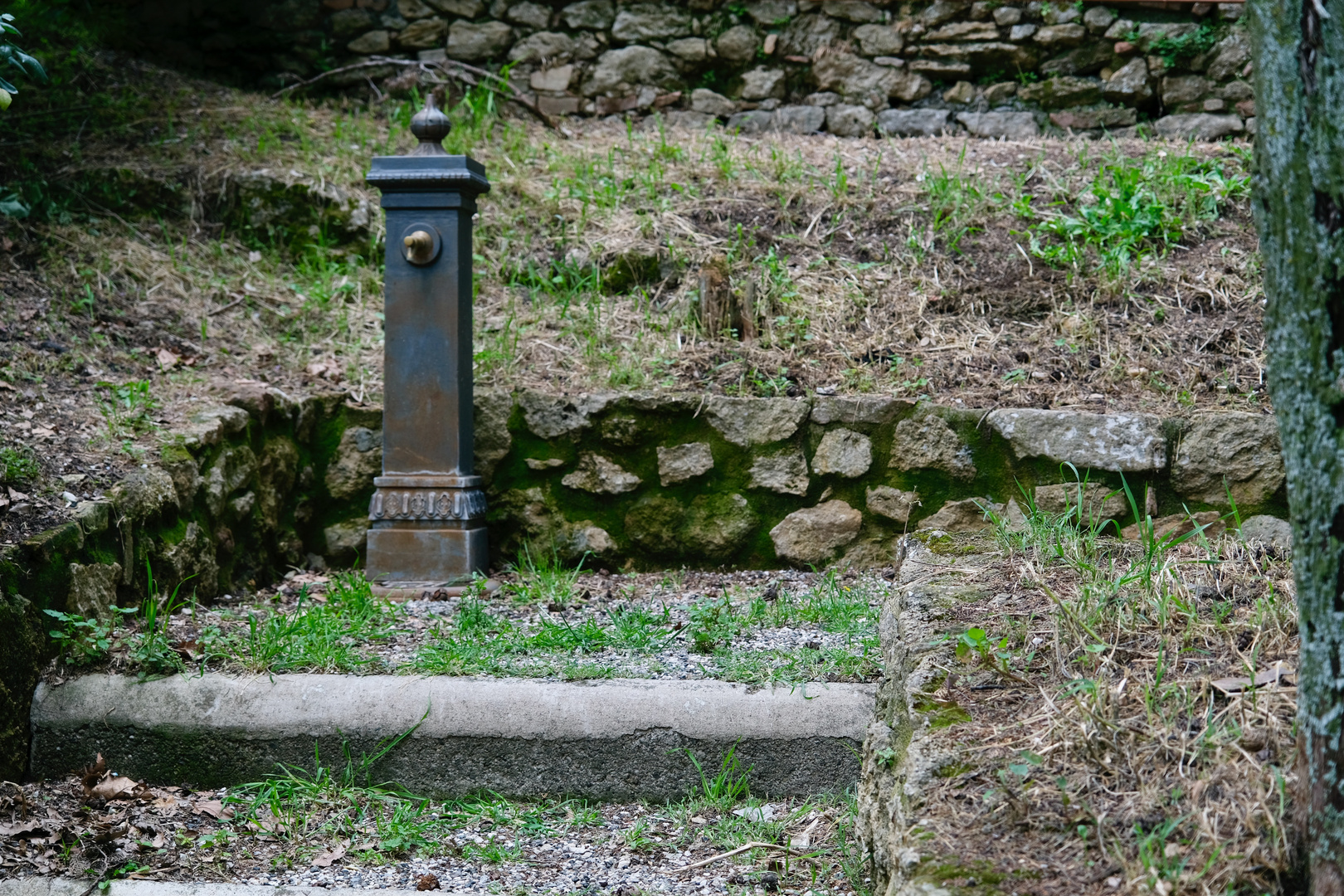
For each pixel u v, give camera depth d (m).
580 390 4.43
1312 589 1.35
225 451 3.89
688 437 4.32
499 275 5.12
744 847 2.41
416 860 2.40
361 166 5.70
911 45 6.59
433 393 4.04
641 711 2.70
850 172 5.73
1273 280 1.37
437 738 2.70
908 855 1.57
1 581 2.68
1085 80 6.46
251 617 3.14
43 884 2.19
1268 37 1.35
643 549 4.34
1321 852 1.36
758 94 6.71
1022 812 1.62
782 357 4.57
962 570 2.56
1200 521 4.06
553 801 2.69
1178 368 4.41
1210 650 1.95
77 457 3.42
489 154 5.89
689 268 5.07
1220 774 1.62
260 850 2.41
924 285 4.91
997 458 4.16
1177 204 5.21
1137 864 1.49
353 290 5.12
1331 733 1.34
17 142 5.44
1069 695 1.86
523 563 4.30
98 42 6.50
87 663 2.84
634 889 2.27
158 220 5.28
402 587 3.96
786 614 3.46
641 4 6.72
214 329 4.70
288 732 2.70
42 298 4.46
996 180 5.55
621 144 6.17
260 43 6.80
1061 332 4.64
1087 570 2.36
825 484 4.28
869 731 2.21
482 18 6.78
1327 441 1.31
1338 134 1.28
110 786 2.61
